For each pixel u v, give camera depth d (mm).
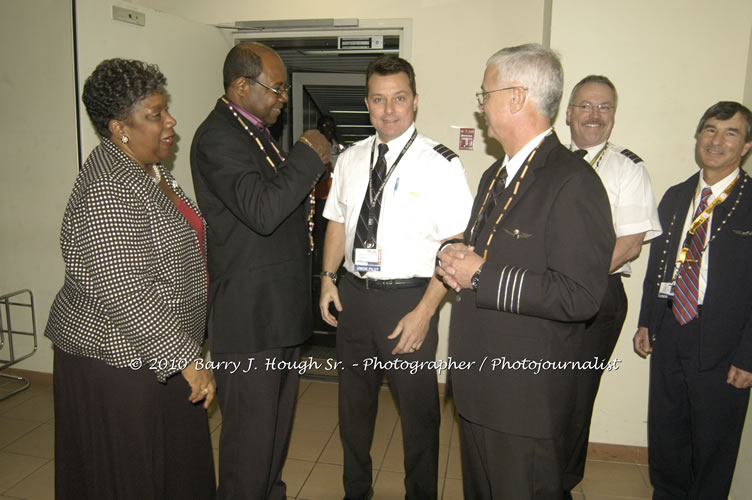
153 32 2621
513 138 1294
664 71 2213
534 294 1111
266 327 1638
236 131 1582
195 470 1620
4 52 2803
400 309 1791
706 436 1827
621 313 2029
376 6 2984
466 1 2893
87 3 2340
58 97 2768
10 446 2438
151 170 1549
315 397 3080
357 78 3910
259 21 3061
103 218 1271
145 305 1311
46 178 2889
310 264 1819
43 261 2994
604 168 1972
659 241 2012
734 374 1738
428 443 1870
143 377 1407
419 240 1779
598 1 2225
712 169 1827
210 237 1657
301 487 2180
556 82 1239
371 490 2117
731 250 1761
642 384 2383
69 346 1381
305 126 4137
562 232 1127
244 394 1664
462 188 1781
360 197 1848
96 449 1425
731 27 2146
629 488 2238
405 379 1812
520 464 1226
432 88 2980
